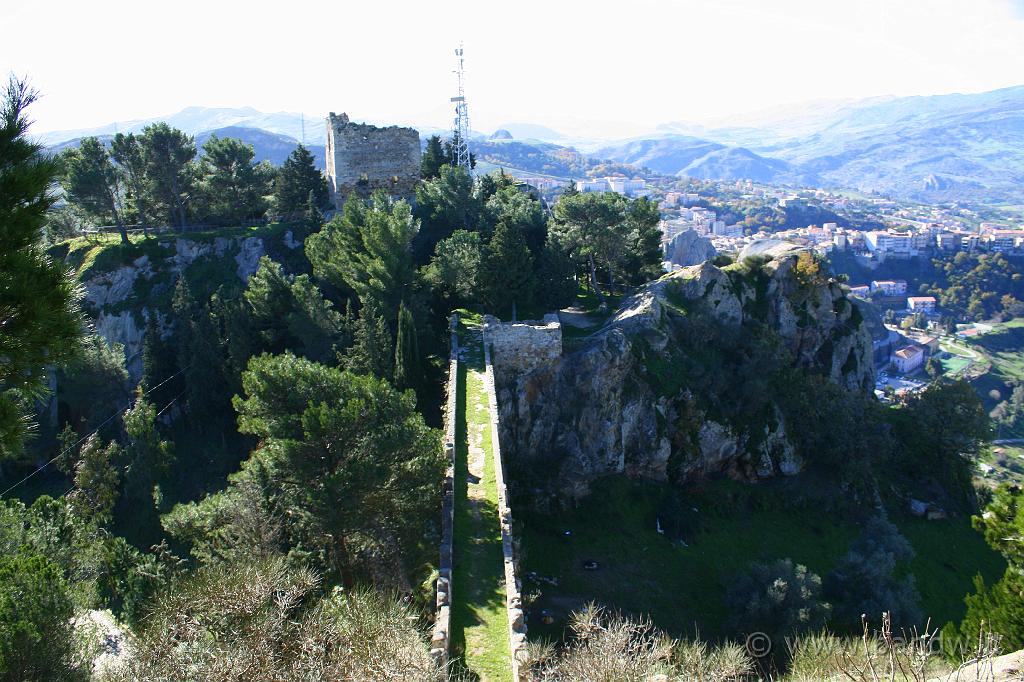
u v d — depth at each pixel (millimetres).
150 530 39656
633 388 45906
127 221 74688
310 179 76375
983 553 47531
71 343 12961
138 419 42844
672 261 147875
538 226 62688
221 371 50062
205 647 14109
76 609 17875
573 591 34281
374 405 25297
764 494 46938
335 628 14695
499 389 43938
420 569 23750
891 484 52438
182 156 70688
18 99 12836
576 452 43031
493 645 18375
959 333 193000
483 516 25375
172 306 59375
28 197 12547
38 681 14055
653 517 41969
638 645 15727
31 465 52594
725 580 37688
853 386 61312
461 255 52281
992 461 125438
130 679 14031
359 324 44781
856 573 35688
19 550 21594
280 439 24016
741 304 56812
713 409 48188
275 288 50906
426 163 85500
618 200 67000
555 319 47969
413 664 14117
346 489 22172
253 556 20438
